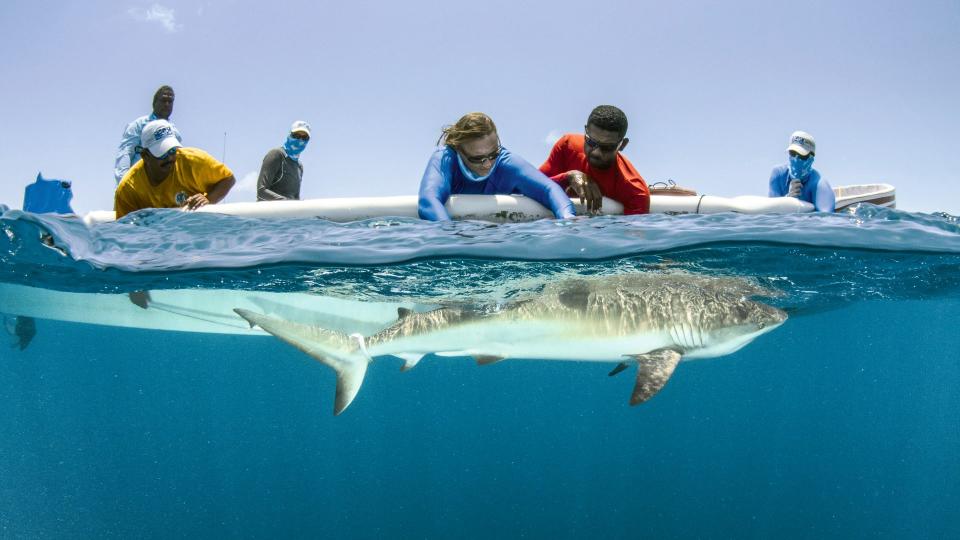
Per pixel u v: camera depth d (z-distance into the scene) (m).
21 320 5.75
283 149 3.74
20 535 17.84
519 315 3.26
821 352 10.23
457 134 2.72
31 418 20.14
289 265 2.80
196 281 3.30
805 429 26.50
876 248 2.80
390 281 3.18
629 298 3.13
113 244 2.93
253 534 23.05
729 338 3.11
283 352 9.95
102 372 13.50
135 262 2.90
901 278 3.76
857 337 8.33
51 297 4.32
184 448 28.92
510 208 2.81
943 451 26.19
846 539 21.16
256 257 2.79
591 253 2.65
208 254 2.85
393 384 15.66
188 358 10.89
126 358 10.69
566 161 3.04
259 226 2.92
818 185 3.29
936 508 28.34
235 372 14.09
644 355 2.95
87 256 2.93
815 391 19.58
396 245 2.68
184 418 26.27
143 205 3.16
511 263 2.74
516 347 3.33
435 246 2.63
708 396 20.14
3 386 16.84
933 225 3.01
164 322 4.80
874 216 3.07
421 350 3.40
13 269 3.42
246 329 4.78
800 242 2.72
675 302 3.12
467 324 3.33
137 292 3.81
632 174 2.91
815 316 6.30
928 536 24.12
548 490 30.36
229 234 2.90
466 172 2.82
